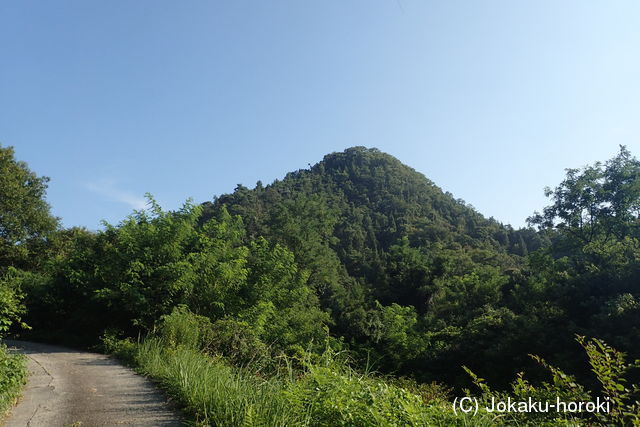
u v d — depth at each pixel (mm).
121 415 6039
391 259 56562
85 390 7762
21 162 30672
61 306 20266
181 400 6578
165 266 17500
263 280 23641
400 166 156000
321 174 142750
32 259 30250
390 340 29812
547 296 26562
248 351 10938
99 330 17875
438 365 26922
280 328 20859
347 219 99625
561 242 32875
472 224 113438
